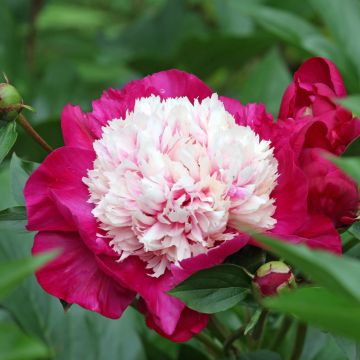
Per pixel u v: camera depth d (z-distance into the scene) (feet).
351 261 2.06
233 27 4.66
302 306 2.07
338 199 2.51
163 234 2.51
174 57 4.33
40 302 3.10
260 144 2.55
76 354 3.09
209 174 2.53
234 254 2.52
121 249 2.54
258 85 3.72
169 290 2.46
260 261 2.52
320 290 2.15
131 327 3.14
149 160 2.52
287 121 2.60
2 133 2.70
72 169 2.60
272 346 2.91
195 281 2.46
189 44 4.18
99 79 4.81
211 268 2.45
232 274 2.47
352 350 2.47
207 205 2.50
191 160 2.52
